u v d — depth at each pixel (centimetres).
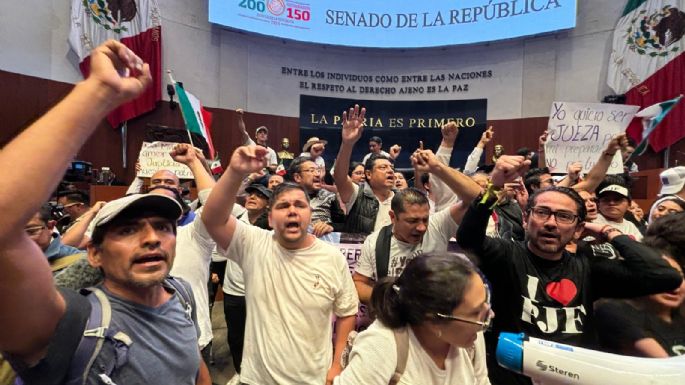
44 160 71
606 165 290
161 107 963
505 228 321
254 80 1104
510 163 182
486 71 1127
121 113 922
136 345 114
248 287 216
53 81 833
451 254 130
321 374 206
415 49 1178
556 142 416
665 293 158
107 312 112
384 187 361
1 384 137
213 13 1020
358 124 344
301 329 205
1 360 136
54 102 79
